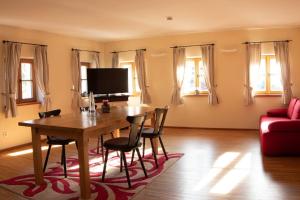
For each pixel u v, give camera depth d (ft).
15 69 18.06
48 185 11.64
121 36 23.76
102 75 23.57
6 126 18.08
